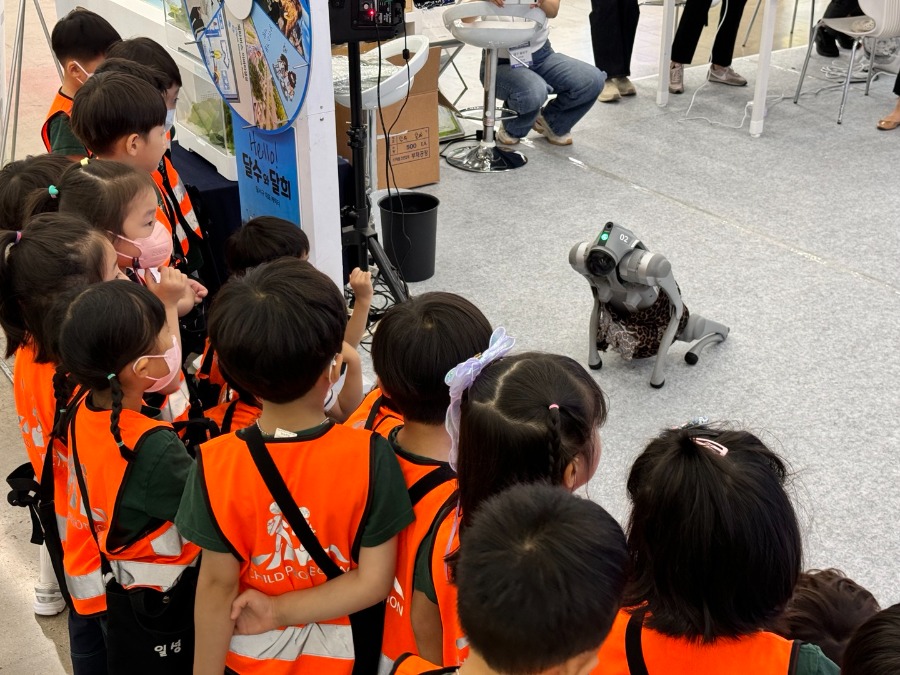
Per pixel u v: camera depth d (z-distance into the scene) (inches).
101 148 79.3
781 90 222.4
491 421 41.0
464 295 134.3
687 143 192.7
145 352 50.6
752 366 116.5
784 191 168.6
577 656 29.8
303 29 91.4
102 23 101.3
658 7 311.0
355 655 49.7
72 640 62.0
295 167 102.6
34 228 57.4
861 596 49.6
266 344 43.2
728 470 36.9
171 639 52.8
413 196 139.2
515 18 173.8
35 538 62.3
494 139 187.8
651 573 38.5
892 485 94.8
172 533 51.3
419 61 130.3
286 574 46.1
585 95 183.6
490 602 29.1
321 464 44.1
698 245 148.8
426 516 45.2
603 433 103.9
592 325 114.0
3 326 58.2
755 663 37.4
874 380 113.1
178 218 93.1
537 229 155.9
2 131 158.1
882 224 155.2
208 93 124.5
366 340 122.2
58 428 54.1
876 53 232.2
